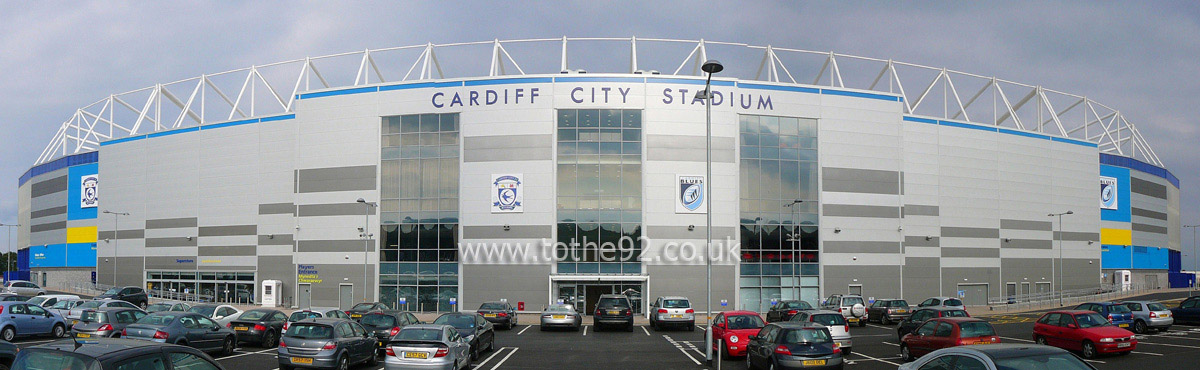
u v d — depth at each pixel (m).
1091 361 21.83
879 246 51.00
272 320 26.55
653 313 36.88
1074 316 23.53
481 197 47.94
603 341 29.95
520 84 48.12
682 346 27.81
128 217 61.59
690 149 47.91
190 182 58.50
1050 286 59.81
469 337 22.09
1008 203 58.50
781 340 18.06
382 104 50.03
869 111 51.66
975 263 56.38
